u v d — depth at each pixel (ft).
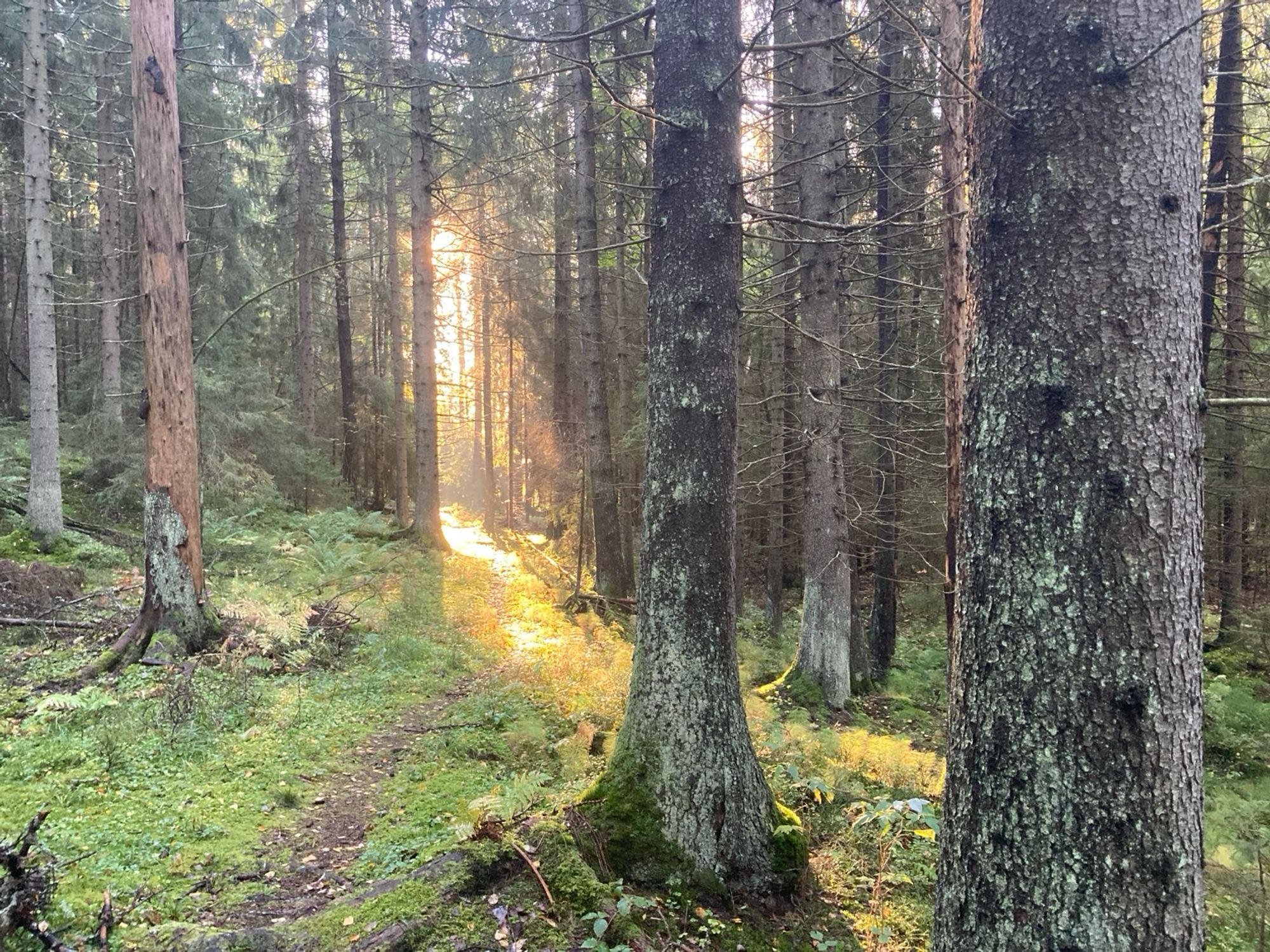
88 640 24.76
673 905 12.11
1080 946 7.34
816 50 28.17
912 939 12.40
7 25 42.50
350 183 68.44
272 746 18.44
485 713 21.63
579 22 37.70
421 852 13.42
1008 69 8.04
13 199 52.90
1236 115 32.07
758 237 21.12
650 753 13.41
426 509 53.16
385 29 51.55
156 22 23.90
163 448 24.25
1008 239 8.01
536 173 50.19
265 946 10.12
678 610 13.43
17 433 52.16
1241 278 33.65
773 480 42.93
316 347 85.61
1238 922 13.20
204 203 54.34
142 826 13.97
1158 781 7.27
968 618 8.40
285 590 34.94
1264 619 36.19
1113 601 7.34
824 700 29.37
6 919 9.86
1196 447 7.68
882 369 37.27
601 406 41.04
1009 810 7.77
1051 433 7.64
